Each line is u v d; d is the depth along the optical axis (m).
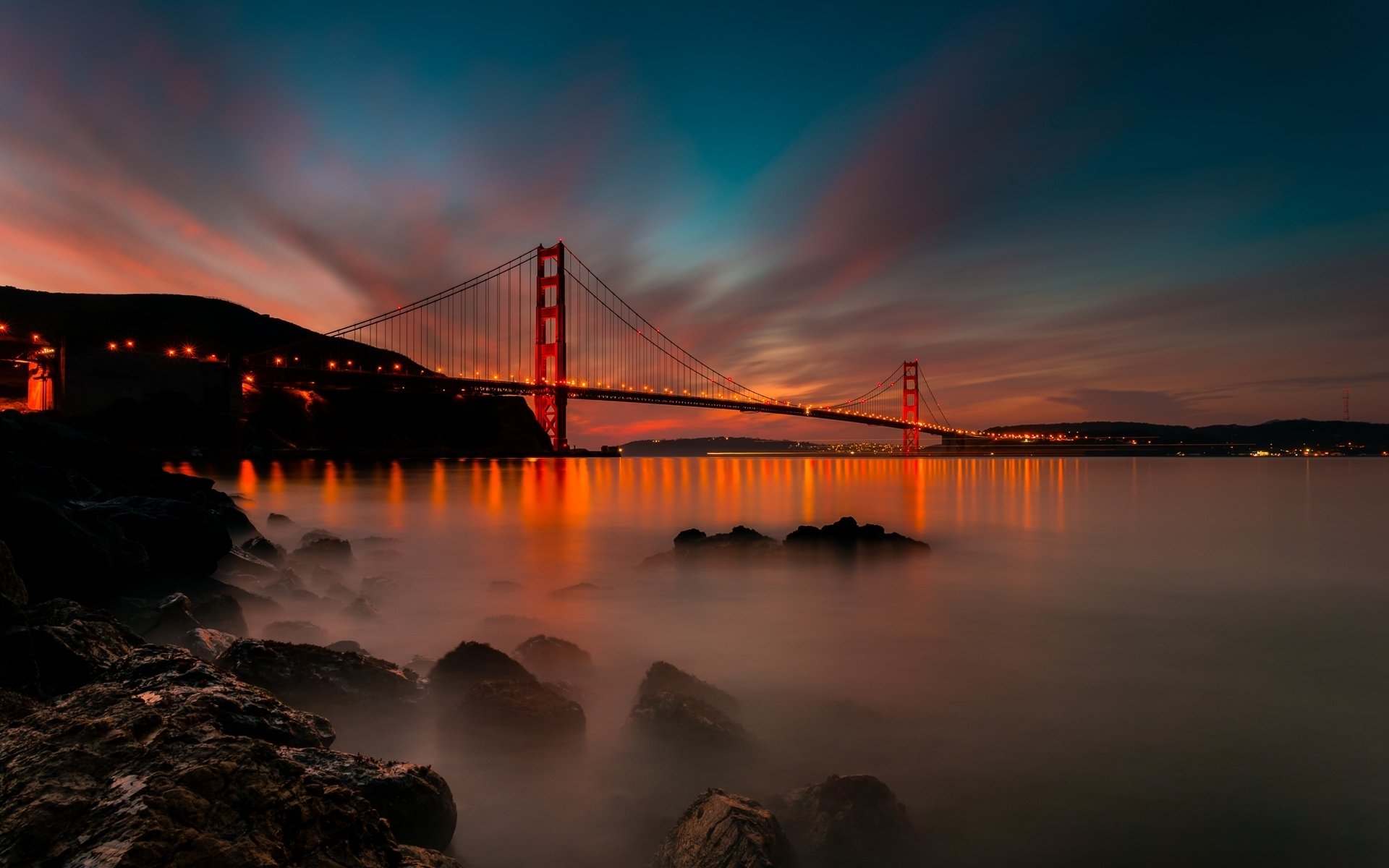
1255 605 13.95
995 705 8.19
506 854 4.79
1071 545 22.69
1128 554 20.67
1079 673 9.49
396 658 9.45
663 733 6.41
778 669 9.48
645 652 10.16
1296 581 16.59
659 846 4.33
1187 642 11.09
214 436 87.25
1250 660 10.16
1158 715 7.94
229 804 2.68
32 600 7.52
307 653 6.39
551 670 8.46
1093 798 6.04
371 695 6.28
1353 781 6.42
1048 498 43.69
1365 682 9.14
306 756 3.92
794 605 13.42
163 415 83.62
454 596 13.66
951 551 20.86
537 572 16.75
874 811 5.10
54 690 4.48
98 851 2.36
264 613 10.47
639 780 5.86
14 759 2.91
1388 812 5.89
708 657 9.98
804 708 7.97
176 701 3.73
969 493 49.28
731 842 3.93
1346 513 34.09
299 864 2.62
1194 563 19.09
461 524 27.97
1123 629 11.94
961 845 5.29
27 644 4.56
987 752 6.91
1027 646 10.79
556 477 73.81
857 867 4.77
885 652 10.38
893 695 8.49
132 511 10.90
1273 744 7.21
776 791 5.93
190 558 10.98
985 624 12.13
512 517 30.59
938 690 8.70
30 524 7.72
